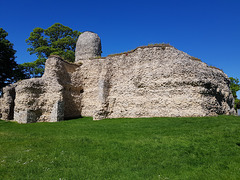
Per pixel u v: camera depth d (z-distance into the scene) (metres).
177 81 20.06
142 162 8.02
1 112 26.22
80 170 7.27
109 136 12.49
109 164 7.84
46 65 24.98
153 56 22.06
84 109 26.89
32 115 21.83
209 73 21.66
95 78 27.27
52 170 7.32
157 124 15.77
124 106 22.14
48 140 11.83
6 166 7.77
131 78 22.66
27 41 42.94
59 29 43.56
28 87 22.02
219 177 6.68
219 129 13.17
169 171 7.20
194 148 9.76
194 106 18.97
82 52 30.84
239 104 44.31
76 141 11.33
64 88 25.47
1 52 33.56
